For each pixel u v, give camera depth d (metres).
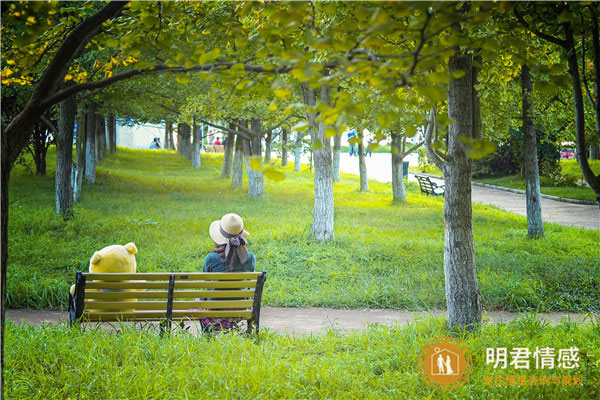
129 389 4.96
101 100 24.61
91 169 27.02
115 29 5.03
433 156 7.24
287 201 24.44
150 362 5.61
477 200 30.80
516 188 35.81
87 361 5.43
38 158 28.27
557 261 12.52
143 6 4.73
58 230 15.07
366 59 3.07
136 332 6.39
